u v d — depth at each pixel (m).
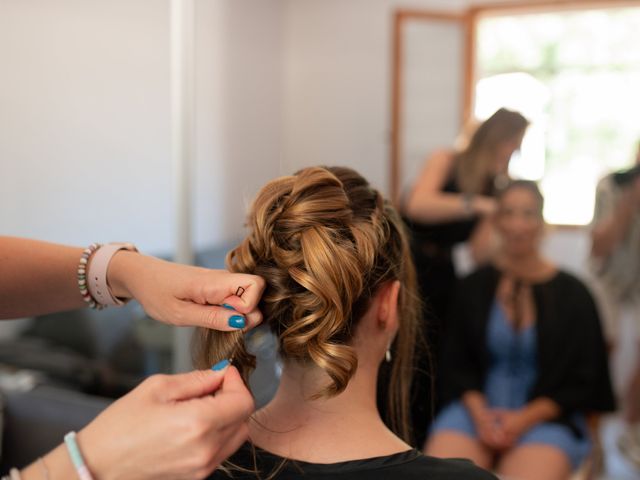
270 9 1.87
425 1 1.97
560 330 1.35
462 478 0.52
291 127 1.95
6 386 1.39
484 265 1.47
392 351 0.76
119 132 1.48
